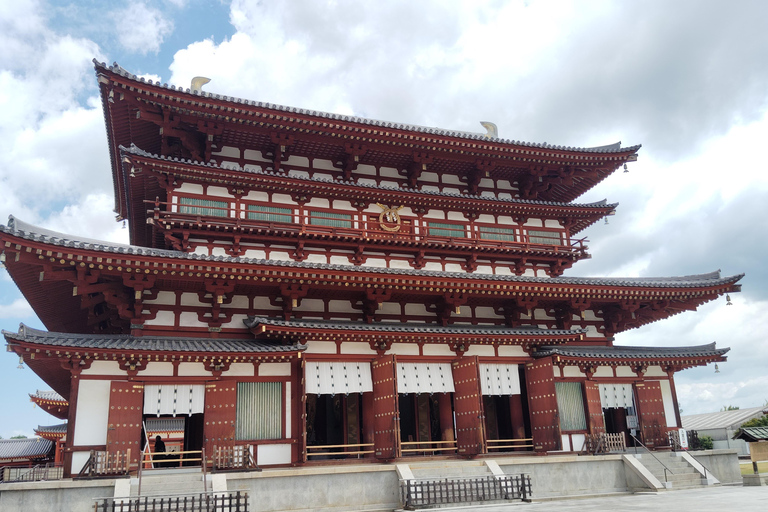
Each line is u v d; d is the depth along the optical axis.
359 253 32.06
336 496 22.80
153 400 23.72
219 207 30.33
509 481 24.33
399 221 34.03
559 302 33.41
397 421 26.08
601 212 37.47
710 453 30.12
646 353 32.62
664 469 28.31
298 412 25.75
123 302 25.61
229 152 32.53
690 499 22.30
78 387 22.81
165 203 29.20
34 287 26.92
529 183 38.16
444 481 22.97
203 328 26.86
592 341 34.62
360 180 34.97
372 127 32.16
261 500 21.62
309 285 27.50
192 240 29.38
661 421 31.77
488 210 35.91
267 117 30.62
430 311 31.70
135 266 24.05
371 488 23.47
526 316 33.72
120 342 23.64
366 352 27.94
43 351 22.22
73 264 23.66
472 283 29.39
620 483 27.53
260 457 24.66
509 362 30.42
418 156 34.50
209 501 19.03
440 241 33.00
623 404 31.94
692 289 33.12
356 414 29.97
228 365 24.94
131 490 20.42
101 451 22.00
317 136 32.25
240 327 27.58
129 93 28.25
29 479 25.44
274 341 26.62
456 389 29.05
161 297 26.50
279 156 32.69
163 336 25.98
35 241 22.23
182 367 24.39
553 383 29.20
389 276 27.69
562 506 21.48
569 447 29.94
